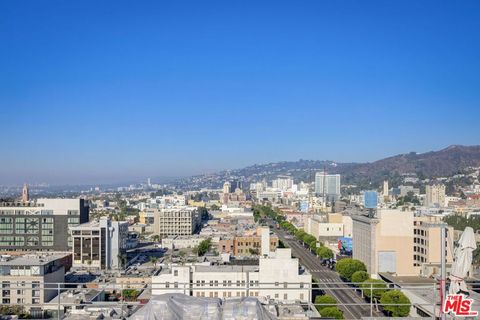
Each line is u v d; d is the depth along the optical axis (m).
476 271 183.25
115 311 98.69
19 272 161.75
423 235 199.62
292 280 148.50
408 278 189.00
